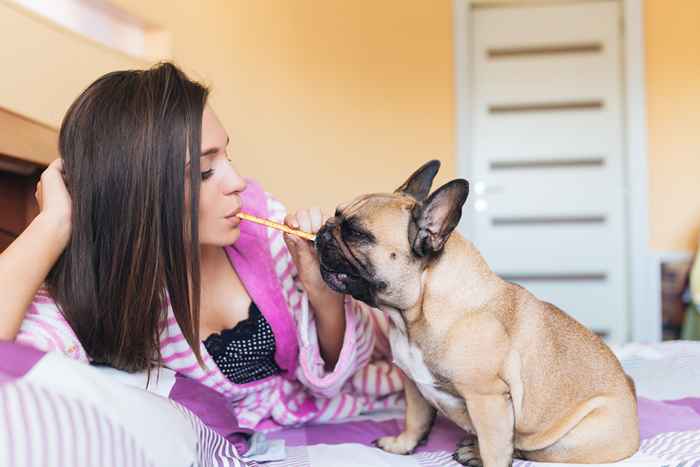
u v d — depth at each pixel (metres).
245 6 3.80
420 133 4.33
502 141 4.51
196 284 1.19
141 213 1.10
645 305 4.30
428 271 1.21
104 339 1.16
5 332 0.99
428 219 1.19
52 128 1.73
